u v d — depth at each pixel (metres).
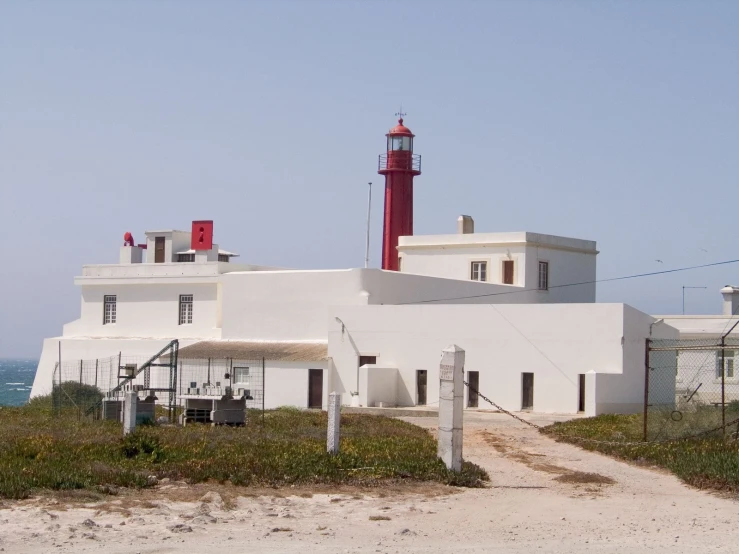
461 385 21.36
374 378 46.12
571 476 21.89
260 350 50.75
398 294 51.94
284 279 52.47
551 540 15.15
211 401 32.44
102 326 58.69
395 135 70.25
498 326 45.16
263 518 16.55
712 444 25.34
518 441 30.56
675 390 45.97
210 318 55.38
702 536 15.50
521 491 19.91
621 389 42.62
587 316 43.38
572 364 43.56
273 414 39.22
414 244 62.72
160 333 56.78
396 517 16.88
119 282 58.12
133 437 23.05
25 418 34.72
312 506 17.73
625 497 19.27
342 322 48.25
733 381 53.78
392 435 29.62
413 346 46.84
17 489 17.44
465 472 21.08
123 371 53.31
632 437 28.55
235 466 20.55
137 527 15.54
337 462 21.66
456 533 15.62
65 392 40.66
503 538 15.29
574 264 63.31
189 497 18.06
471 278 60.94
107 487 18.42
